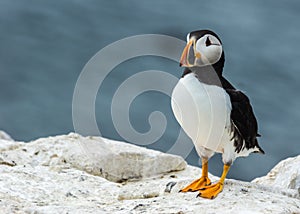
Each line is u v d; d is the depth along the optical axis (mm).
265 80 28406
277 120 24578
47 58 29344
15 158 9875
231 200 7781
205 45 7785
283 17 36156
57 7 35281
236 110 7738
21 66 28156
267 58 30828
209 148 8078
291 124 24359
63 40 31547
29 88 26109
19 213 7555
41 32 32188
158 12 36031
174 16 35781
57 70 28125
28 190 8336
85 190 8625
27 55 29422
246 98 7961
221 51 7898
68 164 9797
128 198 8492
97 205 8102
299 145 22547
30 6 35031
